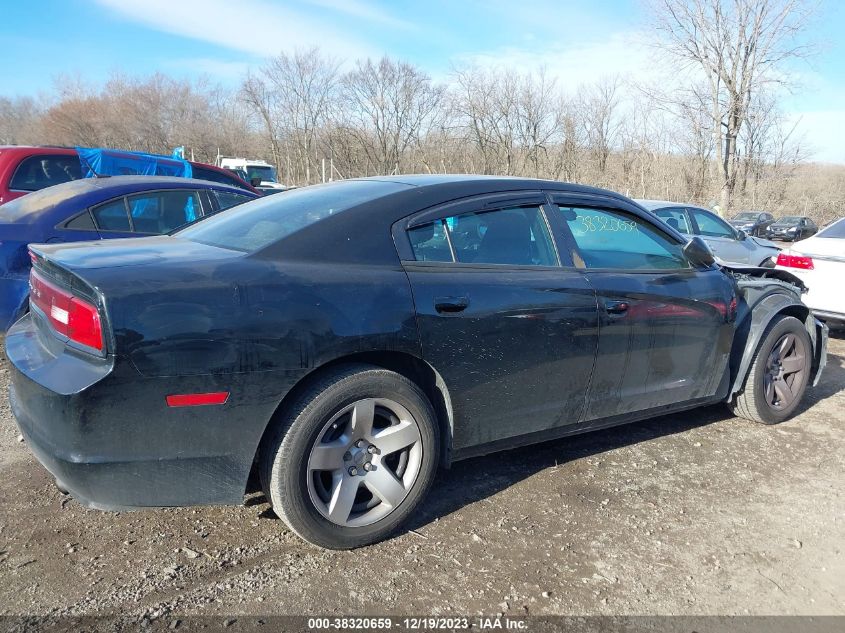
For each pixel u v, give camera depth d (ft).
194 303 7.50
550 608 7.76
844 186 101.19
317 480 8.43
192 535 9.01
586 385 10.73
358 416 8.46
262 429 7.90
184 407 7.46
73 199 16.60
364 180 11.06
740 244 30.30
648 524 9.77
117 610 7.41
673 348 11.88
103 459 7.29
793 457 12.49
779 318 13.82
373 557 8.64
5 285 14.71
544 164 104.17
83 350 7.36
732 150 89.20
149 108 142.61
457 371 9.20
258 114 125.39
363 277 8.61
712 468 11.84
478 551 8.86
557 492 10.66
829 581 8.59
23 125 193.98
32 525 9.11
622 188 99.66
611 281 10.89
